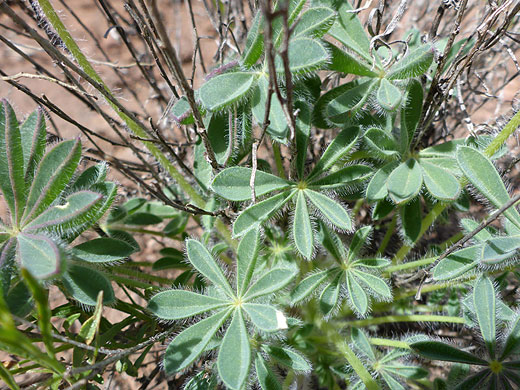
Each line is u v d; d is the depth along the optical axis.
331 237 0.18
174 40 0.30
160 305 0.14
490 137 0.18
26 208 0.13
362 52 0.16
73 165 0.13
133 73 0.29
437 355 0.15
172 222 0.23
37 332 0.16
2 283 0.12
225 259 0.23
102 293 0.12
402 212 0.18
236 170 0.15
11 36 0.28
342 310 0.21
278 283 0.14
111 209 0.19
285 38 0.10
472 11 0.26
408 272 0.21
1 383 0.15
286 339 0.18
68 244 0.14
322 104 0.17
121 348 0.17
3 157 0.13
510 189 0.18
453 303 0.20
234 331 0.14
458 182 0.16
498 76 0.27
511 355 0.15
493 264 0.15
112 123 0.18
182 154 0.23
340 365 0.19
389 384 0.17
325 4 0.16
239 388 0.13
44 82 0.28
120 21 0.29
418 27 0.27
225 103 0.14
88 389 0.15
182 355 0.14
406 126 0.17
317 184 0.16
